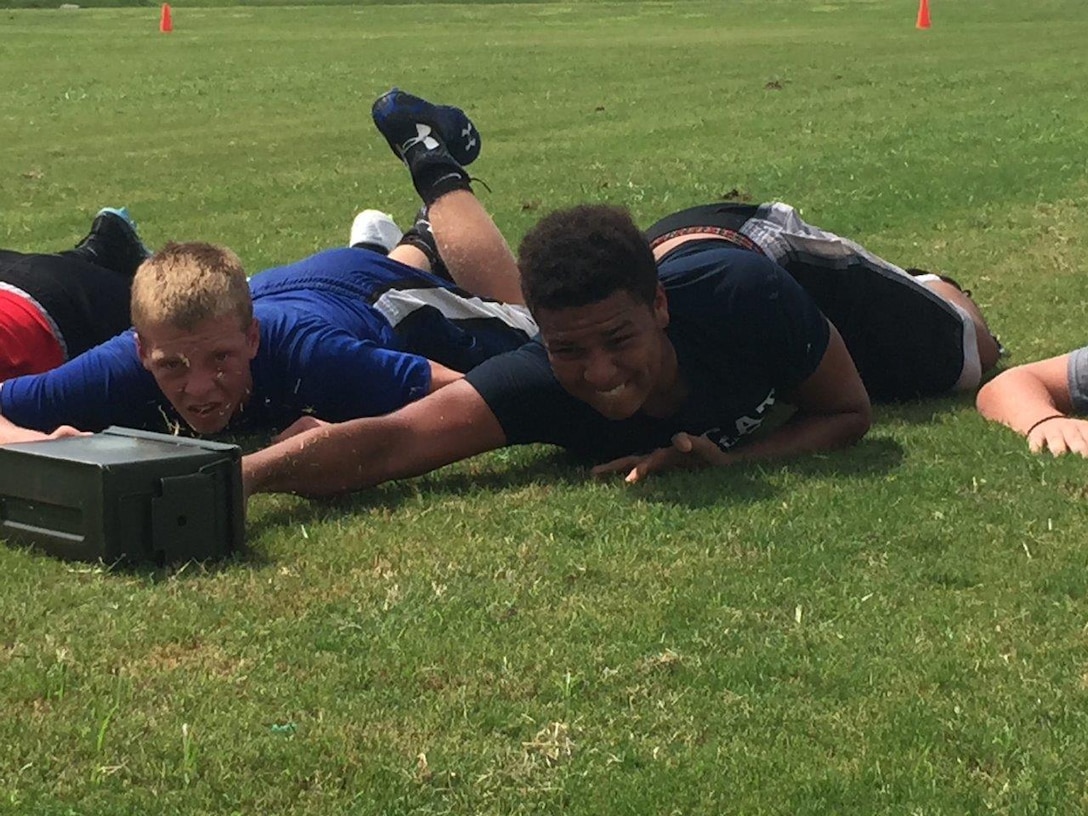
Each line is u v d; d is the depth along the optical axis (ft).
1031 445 16.42
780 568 13.03
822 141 44.55
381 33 94.99
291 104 57.16
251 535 14.02
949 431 17.12
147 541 13.15
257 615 12.15
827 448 16.38
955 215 32.12
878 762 9.92
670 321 15.62
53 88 62.75
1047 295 24.32
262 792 9.62
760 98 56.65
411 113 20.80
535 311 14.56
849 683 10.94
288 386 16.20
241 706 10.63
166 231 31.76
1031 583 12.62
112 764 9.91
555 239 14.33
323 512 14.71
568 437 15.79
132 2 132.77
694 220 17.80
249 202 35.81
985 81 61.36
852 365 16.60
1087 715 10.46
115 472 12.88
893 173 37.99
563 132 47.98
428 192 20.52
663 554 13.39
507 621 11.97
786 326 15.71
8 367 17.28
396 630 11.80
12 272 17.89
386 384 16.12
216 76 67.62
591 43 84.07
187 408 15.11
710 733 10.32
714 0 132.87
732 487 15.12
